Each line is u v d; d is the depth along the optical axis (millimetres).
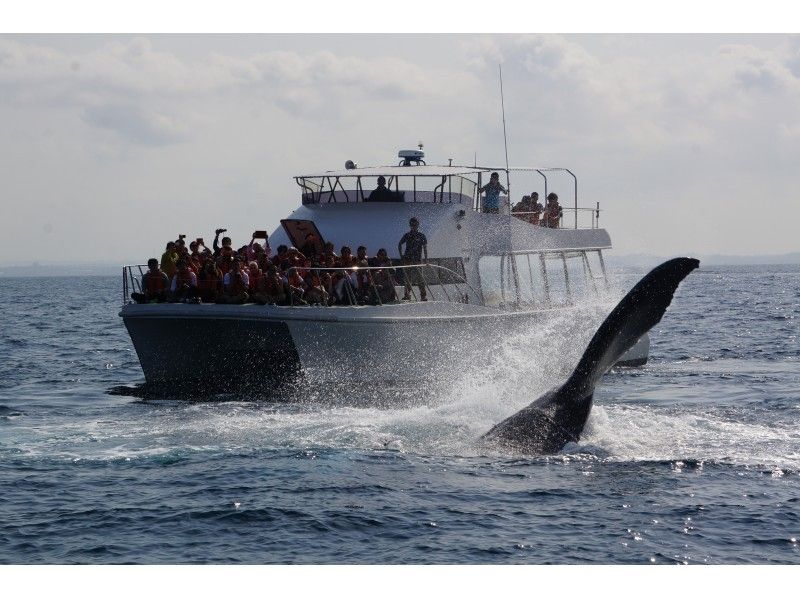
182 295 35000
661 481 22531
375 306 33812
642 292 23656
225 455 25375
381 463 24328
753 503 21031
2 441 27266
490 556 18438
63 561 18344
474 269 39125
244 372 35438
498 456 24641
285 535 19578
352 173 39844
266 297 33375
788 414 30578
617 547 18781
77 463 24734
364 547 18969
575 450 24906
